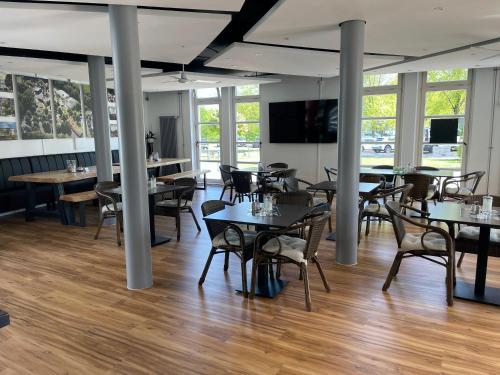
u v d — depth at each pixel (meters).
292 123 9.32
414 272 4.18
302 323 3.14
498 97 7.50
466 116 7.84
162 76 7.65
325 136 9.05
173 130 10.91
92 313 3.37
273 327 3.09
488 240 3.43
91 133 9.39
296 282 3.96
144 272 3.87
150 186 5.52
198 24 4.18
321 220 3.35
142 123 3.75
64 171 7.34
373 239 5.41
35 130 7.97
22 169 7.58
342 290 3.75
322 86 8.96
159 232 6.01
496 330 2.99
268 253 3.46
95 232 6.09
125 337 2.98
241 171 7.17
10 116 7.46
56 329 3.11
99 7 3.71
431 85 8.05
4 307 3.50
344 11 3.80
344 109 4.25
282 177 7.29
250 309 3.40
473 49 5.54
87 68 6.86
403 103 8.28
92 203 8.39
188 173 9.34
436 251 3.43
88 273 4.32
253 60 6.39
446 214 3.52
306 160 9.38
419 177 5.95
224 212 3.81
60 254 5.00
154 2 3.46
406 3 3.56
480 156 7.82
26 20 3.90
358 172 4.35
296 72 7.86
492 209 3.72
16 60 6.02
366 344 2.82
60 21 3.96
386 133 8.58
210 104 10.51
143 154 3.79
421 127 8.27
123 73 3.59
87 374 2.54
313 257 3.62
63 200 6.36
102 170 6.57
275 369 2.55
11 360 2.70
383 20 4.13
